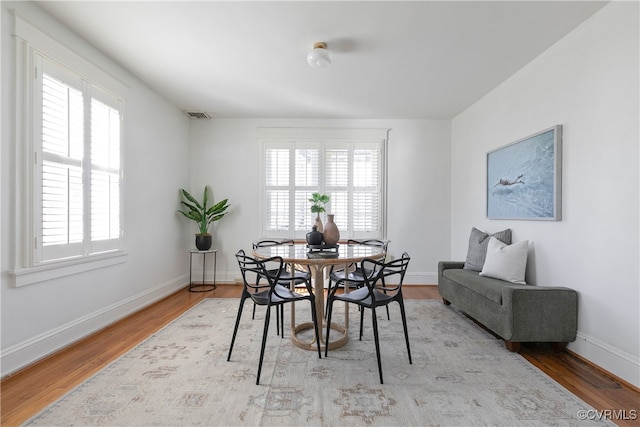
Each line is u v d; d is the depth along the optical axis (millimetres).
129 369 2033
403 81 3250
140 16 2193
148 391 1783
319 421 1544
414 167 4543
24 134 2021
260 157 4566
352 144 4547
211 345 2422
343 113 4328
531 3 2018
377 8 2080
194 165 4566
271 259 2082
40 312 2154
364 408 1649
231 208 4570
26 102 2021
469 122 4020
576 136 2299
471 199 3961
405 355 2285
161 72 3094
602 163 2084
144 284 3416
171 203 4012
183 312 3242
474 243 3385
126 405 1653
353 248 2873
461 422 1545
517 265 2721
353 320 3041
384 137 4543
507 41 2475
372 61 2822
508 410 1641
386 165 4559
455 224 4422
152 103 3541
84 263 2525
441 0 1992
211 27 2314
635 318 1868
